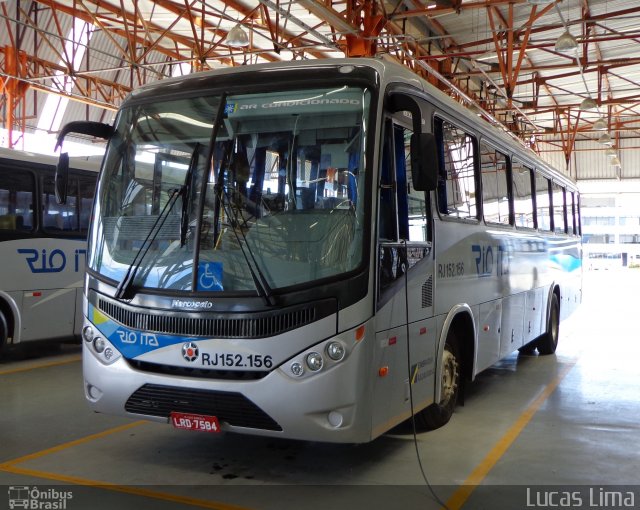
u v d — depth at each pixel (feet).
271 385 15.84
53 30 85.81
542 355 39.83
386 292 17.02
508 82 57.67
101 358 17.88
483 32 67.92
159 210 17.87
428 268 19.93
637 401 27.68
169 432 22.11
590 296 92.63
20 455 19.63
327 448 20.63
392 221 17.63
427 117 20.54
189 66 99.50
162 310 16.98
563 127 132.16
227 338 16.24
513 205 30.04
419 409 19.40
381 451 20.42
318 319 15.79
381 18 52.16
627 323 57.93
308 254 16.21
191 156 17.74
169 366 16.97
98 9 71.67
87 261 18.75
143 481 17.61
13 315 33.68
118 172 18.86
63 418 23.73
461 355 23.95
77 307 36.96
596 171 135.33
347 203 16.46
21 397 27.02
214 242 16.84
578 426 23.63
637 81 95.66
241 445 20.81
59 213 36.24
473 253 24.13
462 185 23.49
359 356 15.84
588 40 64.80
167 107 18.65
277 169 17.10
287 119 17.38
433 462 19.44
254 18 65.46
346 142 16.85
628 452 20.71
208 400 16.46
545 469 19.01
